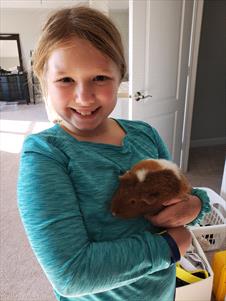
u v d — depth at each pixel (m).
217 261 1.51
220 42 3.38
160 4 2.21
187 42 2.55
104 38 0.50
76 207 0.51
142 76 2.37
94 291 0.48
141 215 0.59
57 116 0.61
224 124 3.79
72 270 0.45
